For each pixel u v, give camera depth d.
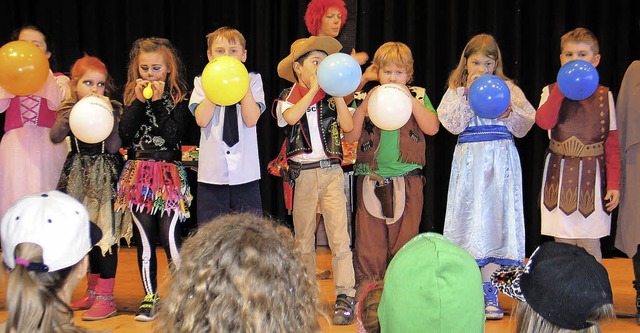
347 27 4.15
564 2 4.56
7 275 1.37
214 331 0.95
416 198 2.98
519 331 1.43
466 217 2.91
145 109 2.89
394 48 2.96
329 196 2.88
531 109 2.98
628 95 3.06
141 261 2.88
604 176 2.97
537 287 1.38
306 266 1.07
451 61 4.60
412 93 3.11
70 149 3.01
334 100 2.94
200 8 4.67
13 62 2.75
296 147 2.88
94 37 4.71
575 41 2.99
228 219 1.08
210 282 0.97
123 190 2.87
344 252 2.86
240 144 2.88
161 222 2.90
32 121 3.00
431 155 4.60
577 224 2.95
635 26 4.61
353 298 2.86
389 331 1.27
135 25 4.65
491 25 4.56
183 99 2.98
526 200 4.69
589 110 2.95
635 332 2.71
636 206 3.00
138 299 3.26
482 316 1.27
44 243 1.34
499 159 2.89
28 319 1.27
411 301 1.23
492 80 2.71
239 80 2.59
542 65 4.60
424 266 1.25
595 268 1.37
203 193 2.88
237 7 4.67
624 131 3.07
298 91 2.96
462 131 2.95
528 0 4.62
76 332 1.32
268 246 1.01
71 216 1.40
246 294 0.96
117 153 3.07
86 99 2.80
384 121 2.73
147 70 2.89
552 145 3.03
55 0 4.65
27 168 2.98
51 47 3.32
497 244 2.89
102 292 2.92
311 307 1.05
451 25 4.58
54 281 1.35
